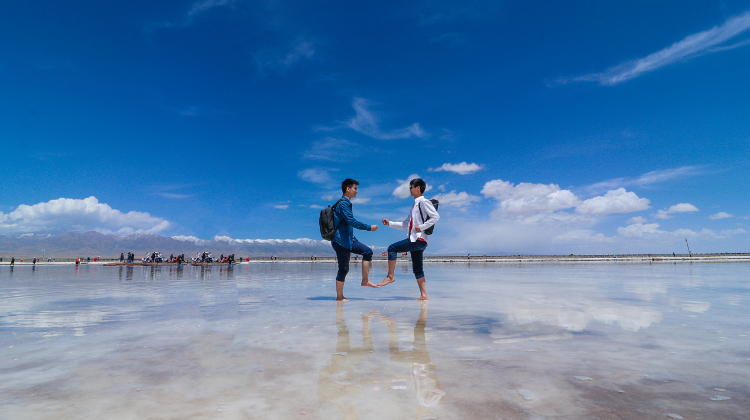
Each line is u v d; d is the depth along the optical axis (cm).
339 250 462
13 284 775
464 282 782
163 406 132
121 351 210
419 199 476
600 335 245
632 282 746
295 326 283
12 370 175
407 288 643
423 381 157
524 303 416
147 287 684
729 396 137
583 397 137
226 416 123
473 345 220
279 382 157
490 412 125
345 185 486
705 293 514
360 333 256
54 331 268
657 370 169
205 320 313
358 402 134
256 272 1443
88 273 1371
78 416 123
